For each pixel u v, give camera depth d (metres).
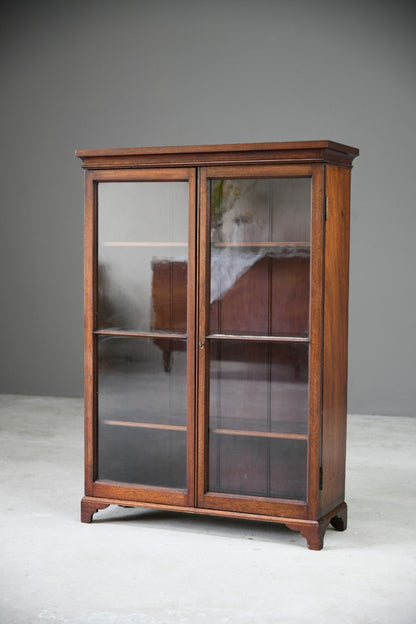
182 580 3.18
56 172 7.33
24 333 7.46
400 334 6.58
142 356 3.80
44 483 4.52
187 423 3.71
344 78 6.65
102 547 3.54
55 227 7.34
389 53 6.54
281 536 3.71
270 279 3.58
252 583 3.15
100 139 7.25
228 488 3.69
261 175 3.54
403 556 3.46
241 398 3.65
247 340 3.62
